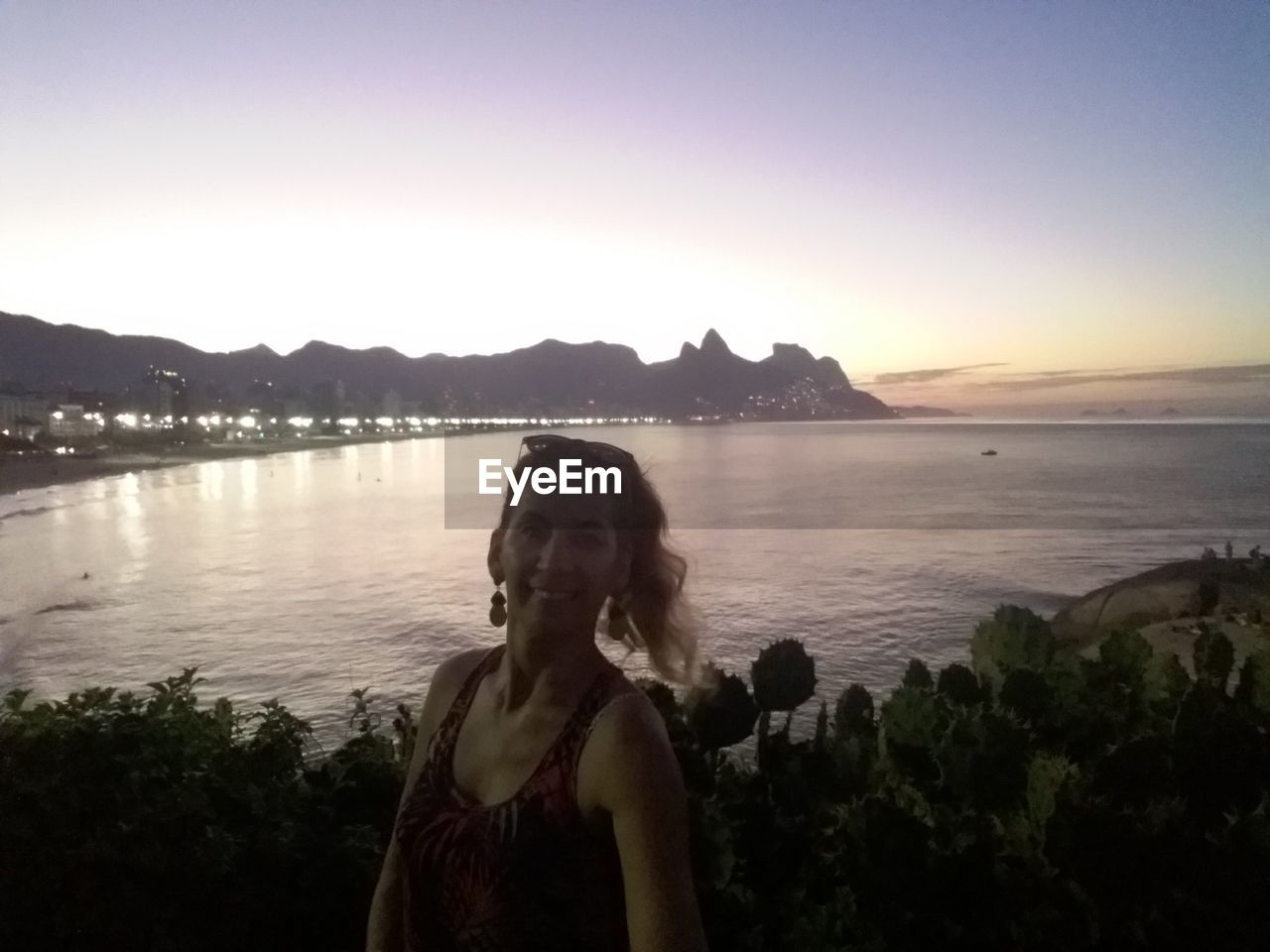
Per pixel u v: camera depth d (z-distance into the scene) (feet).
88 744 9.78
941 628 82.23
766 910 9.00
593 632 5.54
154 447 602.03
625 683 5.34
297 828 9.92
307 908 9.65
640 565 6.35
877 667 66.80
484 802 5.36
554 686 5.40
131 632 97.40
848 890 8.49
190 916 9.23
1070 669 10.93
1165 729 9.63
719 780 10.05
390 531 203.92
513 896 4.98
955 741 9.13
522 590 5.40
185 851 9.25
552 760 5.15
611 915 5.09
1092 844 7.69
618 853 5.08
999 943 7.91
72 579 141.18
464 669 6.31
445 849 5.24
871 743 10.44
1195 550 144.66
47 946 8.88
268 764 11.30
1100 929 7.70
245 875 9.46
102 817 9.23
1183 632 40.83
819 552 142.41
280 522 229.45
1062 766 8.68
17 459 460.55
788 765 10.02
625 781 4.90
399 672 74.59
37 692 70.33
